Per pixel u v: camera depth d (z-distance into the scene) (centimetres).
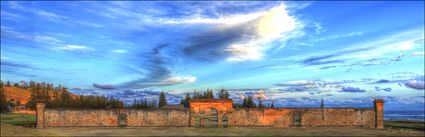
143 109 3116
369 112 3294
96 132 2686
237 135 2544
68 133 2597
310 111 3250
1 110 8125
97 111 3062
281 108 3228
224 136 2481
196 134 2591
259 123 3186
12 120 4541
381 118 3281
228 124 3159
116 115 3077
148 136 2455
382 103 3303
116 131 2764
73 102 10062
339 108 3284
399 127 3681
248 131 2825
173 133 2642
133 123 3092
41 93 11950
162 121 3123
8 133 1844
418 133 2853
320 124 3241
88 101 10056
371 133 2761
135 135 2502
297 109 3241
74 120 3020
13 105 9231
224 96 7225
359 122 3275
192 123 3136
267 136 2503
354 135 2616
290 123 3219
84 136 2422
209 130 2883
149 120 3112
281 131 2844
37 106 2967
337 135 2600
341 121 3266
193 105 3155
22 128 2047
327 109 3269
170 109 3141
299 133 2705
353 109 3288
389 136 2589
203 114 3156
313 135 2583
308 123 3231
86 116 3041
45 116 2984
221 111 3170
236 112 3181
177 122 3134
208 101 3167
